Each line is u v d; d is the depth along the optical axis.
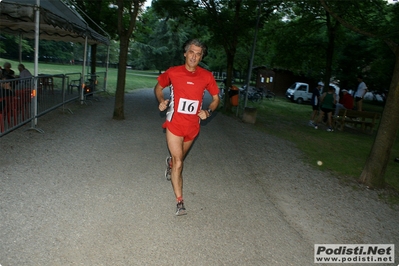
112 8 18.17
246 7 14.73
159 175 5.68
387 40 6.14
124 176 5.45
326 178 6.75
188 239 3.77
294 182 6.25
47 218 3.85
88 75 14.77
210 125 11.21
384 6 14.00
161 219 4.16
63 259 3.17
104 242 3.51
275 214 4.73
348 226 4.68
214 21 14.86
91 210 4.17
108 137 7.86
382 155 6.41
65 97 10.79
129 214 4.18
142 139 8.03
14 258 3.10
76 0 16.09
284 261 3.60
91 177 5.23
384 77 24.50
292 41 21.09
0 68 11.42
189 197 4.93
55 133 7.64
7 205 4.03
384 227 4.79
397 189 6.58
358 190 6.22
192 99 4.15
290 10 18.52
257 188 5.66
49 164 5.56
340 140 11.58
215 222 4.25
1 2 6.86
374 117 14.11
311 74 30.98
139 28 20.48
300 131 12.60
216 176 6.02
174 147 4.27
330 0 11.68
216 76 54.22
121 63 9.97
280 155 8.22
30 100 7.53
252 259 3.54
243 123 12.73
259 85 33.66
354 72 26.97
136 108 13.12
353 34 25.12
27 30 12.37
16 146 6.29
